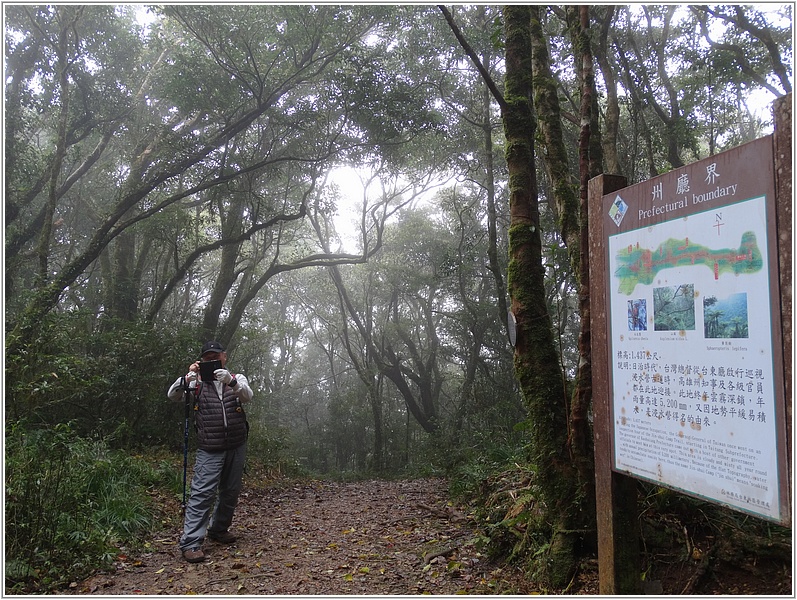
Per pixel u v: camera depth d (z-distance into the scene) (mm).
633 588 2707
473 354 16984
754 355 1996
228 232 15211
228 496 5133
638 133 10680
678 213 2346
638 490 3820
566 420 3963
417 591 3820
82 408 8664
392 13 11398
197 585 3957
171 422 9617
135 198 10805
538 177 11141
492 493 5895
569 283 9203
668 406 2359
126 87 13867
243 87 11664
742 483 2010
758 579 3180
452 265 15828
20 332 8086
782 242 1916
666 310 2391
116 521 4945
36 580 3760
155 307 12875
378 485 11414
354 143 13328
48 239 9633
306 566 4480
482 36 11312
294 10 10367
